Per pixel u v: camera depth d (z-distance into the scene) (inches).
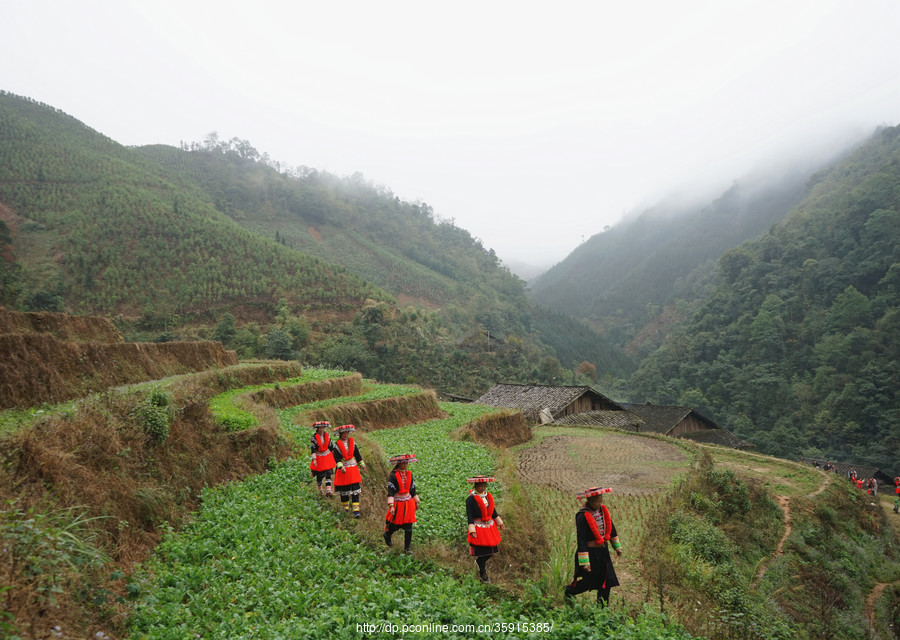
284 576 315.9
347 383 1218.6
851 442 2716.5
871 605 812.6
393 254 7416.3
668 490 820.0
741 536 784.9
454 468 729.6
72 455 329.1
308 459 588.4
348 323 3550.7
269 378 1098.1
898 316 3029.0
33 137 4913.9
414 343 3405.5
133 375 704.4
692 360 4185.5
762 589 658.2
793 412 3083.2
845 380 2952.8
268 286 3663.9
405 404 1237.7
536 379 3506.4
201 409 526.9
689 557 557.3
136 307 3061.0
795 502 1035.9
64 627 212.7
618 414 1790.1
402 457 396.5
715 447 1566.2
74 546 257.8
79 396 538.0
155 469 406.3
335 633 245.6
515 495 611.8
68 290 2987.2
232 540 362.3
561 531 604.7
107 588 261.6
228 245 3961.6
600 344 6697.8
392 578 343.3
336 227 7657.5
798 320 3779.5
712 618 402.9
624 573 509.4
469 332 5187.0
